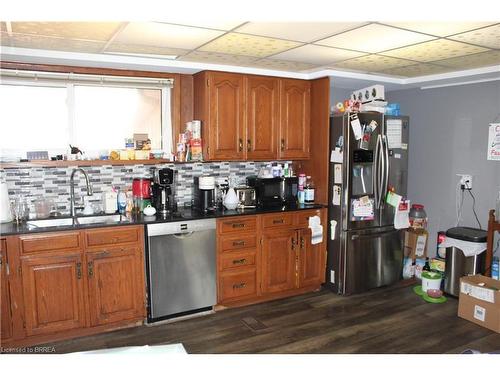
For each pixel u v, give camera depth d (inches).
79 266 116.9
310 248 157.3
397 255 167.6
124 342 118.2
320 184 161.8
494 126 158.2
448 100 174.9
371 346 116.7
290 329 128.0
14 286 109.7
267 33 102.9
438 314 139.5
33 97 129.9
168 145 149.4
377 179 157.5
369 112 154.9
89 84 134.5
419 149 188.2
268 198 156.9
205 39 108.5
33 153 127.3
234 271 141.6
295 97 160.1
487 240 144.4
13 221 124.6
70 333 119.4
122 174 144.6
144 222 124.3
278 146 157.8
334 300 152.6
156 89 147.3
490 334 124.2
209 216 135.0
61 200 136.1
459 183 171.8
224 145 145.9
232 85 145.7
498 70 145.3
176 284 131.1
